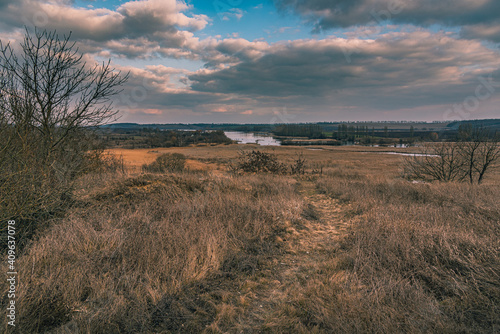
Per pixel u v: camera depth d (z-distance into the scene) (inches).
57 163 174.9
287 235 196.9
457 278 117.7
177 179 290.5
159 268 120.8
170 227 170.9
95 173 252.2
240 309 103.3
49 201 157.9
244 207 240.5
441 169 537.6
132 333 87.4
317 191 427.2
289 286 123.9
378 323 89.5
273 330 91.5
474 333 84.4
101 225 166.6
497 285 108.7
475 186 375.6
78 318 88.4
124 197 222.4
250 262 144.9
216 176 371.9
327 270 139.1
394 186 387.5
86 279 109.1
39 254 119.0
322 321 95.2
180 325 92.7
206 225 178.2
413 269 127.6
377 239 165.9
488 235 161.8
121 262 126.9
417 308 97.6
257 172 582.6
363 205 280.7
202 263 134.0
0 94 138.6
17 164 137.2
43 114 166.4
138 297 100.8
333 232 210.5
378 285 113.1
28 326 82.4
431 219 198.4
